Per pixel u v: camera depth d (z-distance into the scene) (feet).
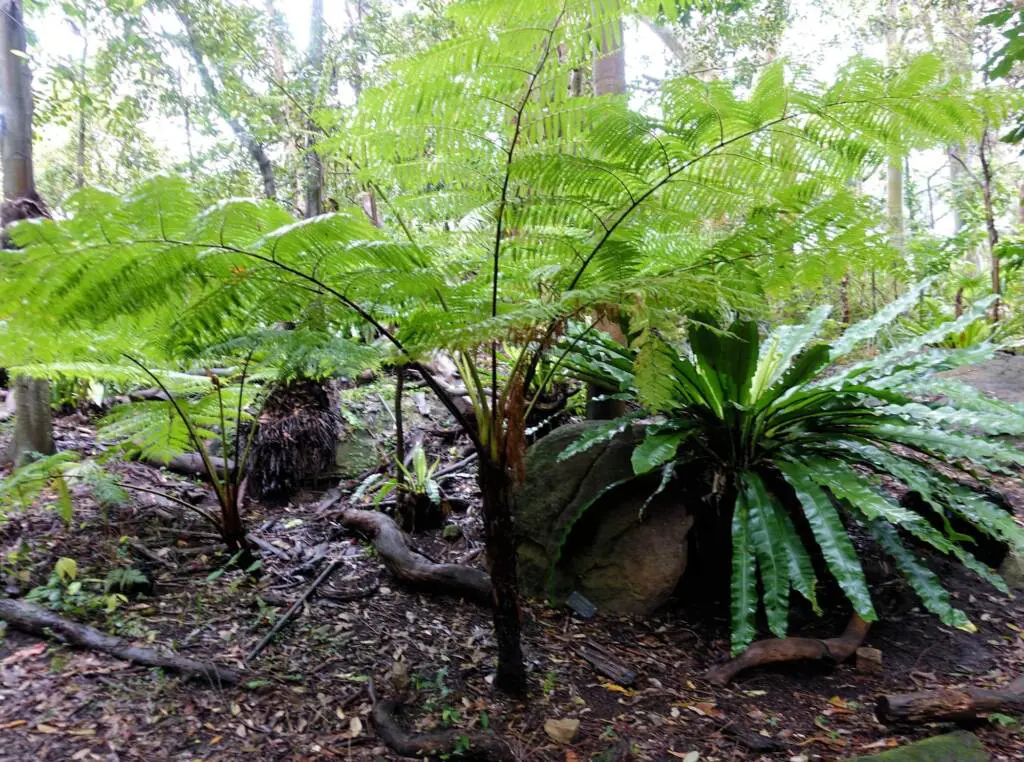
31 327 6.50
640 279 6.15
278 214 6.41
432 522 12.51
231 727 6.86
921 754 6.73
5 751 6.11
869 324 11.25
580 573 10.35
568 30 5.92
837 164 6.62
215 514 12.01
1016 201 30.35
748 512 9.20
